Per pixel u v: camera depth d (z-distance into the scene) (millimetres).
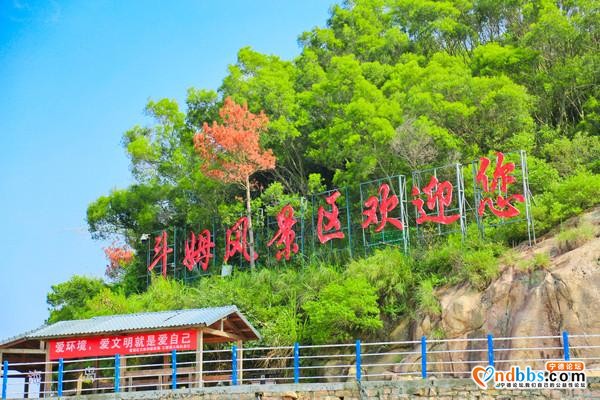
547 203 35281
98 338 29547
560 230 33750
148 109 51719
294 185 49531
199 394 26484
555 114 44031
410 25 51094
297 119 47750
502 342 30172
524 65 43375
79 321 31219
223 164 43406
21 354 32562
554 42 42656
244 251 43062
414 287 34906
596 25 41938
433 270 35469
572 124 43281
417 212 38375
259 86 47750
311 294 37125
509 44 47031
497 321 30781
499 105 39656
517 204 36719
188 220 47906
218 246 47188
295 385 25812
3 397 28219
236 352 30031
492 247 34469
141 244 51344
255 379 31031
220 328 30078
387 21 52656
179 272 48125
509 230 35531
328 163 44938
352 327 35031
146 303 41406
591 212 33875
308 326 35562
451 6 49531
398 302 35219
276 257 42156
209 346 36000
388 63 50281
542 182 37188
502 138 41188
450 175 40094
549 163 39188
